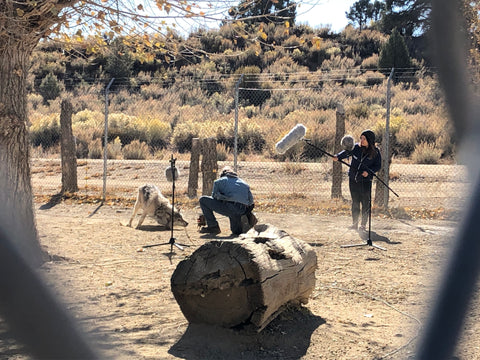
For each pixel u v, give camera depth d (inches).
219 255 170.1
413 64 1243.2
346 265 269.9
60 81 1433.3
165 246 311.1
